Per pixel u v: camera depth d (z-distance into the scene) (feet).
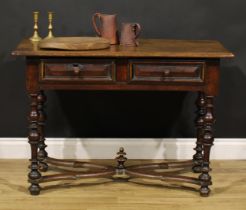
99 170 12.38
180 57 11.33
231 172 13.14
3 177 12.73
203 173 11.90
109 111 13.74
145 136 13.85
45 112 13.70
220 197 11.91
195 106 13.70
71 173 12.18
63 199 11.74
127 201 11.69
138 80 11.47
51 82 11.44
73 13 13.38
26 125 13.78
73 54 11.19
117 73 11.45
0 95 13.65
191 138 13.83
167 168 12.90
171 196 11.94
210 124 11.65
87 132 13.83
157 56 11.29
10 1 13.30
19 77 13.58
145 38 13.50
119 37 12.53
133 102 13.69
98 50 11.41
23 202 11.59
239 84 13.67
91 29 13.44
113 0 13.35
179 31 13.48
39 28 13.41
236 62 13.60
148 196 11.93
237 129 13.87
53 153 13.82
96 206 11.46
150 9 13.39
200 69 11.43
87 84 11.48
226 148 13.88
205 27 13.48
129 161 13.74
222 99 13.75
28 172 13.03
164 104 13.70
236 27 13.48
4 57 13.51
